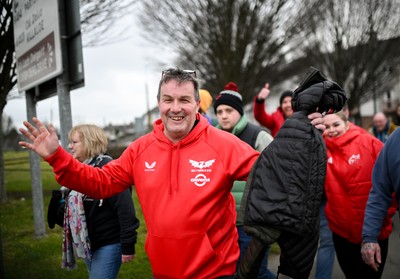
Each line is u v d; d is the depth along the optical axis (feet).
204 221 5.87
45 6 10.96
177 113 6.04
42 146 6.09
